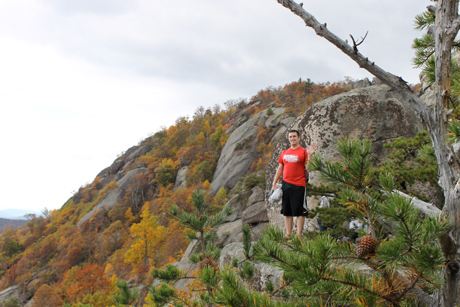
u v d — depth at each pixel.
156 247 50.56
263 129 79.69
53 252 81.81
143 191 99.31
